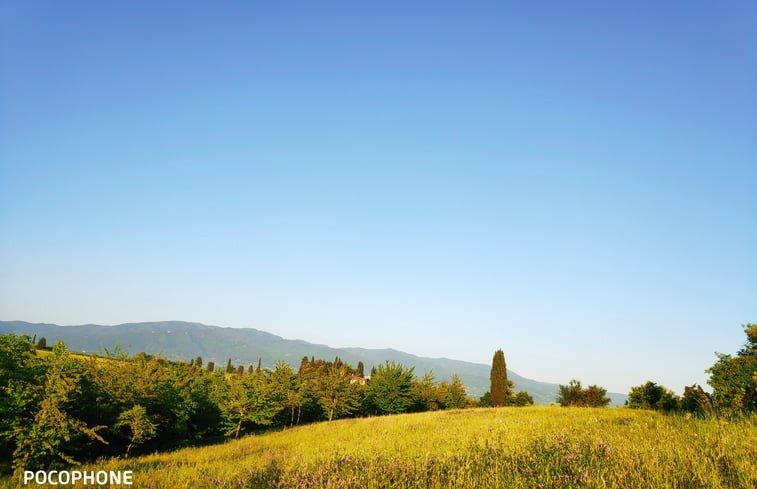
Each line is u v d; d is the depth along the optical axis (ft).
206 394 106.83
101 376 77.15
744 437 23.53
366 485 19.72
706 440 23.06
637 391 121.19
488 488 17.60
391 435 53.78
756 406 46.75
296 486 20.49
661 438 26.11
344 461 25.44
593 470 17.99
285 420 132.77
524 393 237.86
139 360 87.10
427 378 191.42
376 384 162.40
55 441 56.54
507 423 55.77
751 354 60.34
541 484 16.89
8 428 56.13
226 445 76.89
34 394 58.39
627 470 17.53
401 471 21.35
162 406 84.64
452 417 88.07
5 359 59.31
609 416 60.64
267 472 24.93
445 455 25.09
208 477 29.71
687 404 83.56
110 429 71.51
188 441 92.73
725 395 53.42
